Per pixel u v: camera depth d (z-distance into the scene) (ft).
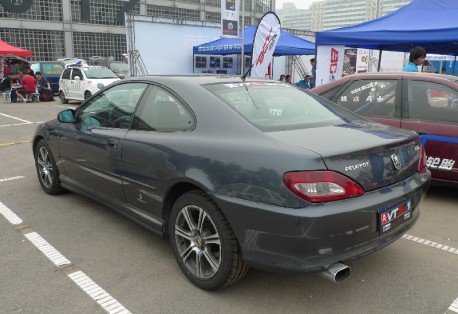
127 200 11.96
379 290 9.92
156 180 10.54
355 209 8.14
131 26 52.54
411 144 9.95
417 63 21.89
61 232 13.17
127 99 12.51
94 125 13.52
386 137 9.50
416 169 10.05
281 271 8.30
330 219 7.88
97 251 11.89
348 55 52.16
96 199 13.67
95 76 55.31
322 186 7.92
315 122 10.24
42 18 114.32
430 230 13.46
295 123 9.96
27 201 16.01
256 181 8.39
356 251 8.42
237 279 9.39
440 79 15.90
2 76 72.69
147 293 9.78
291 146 8.41
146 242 12.48
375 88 17.37
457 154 15.06
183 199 9.93
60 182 15.96
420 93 16.17
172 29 55.42
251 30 53.83
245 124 9.39
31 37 113.39
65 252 11.82
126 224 13.80
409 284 10.18
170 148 10.14
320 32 29.37
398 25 27.78
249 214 8.45
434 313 9.05
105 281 10.29
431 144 15.53
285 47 49.67
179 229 10.25
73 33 119.65
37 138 16.78
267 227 8.24
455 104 15.33
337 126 10.11
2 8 108.47
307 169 7.93
